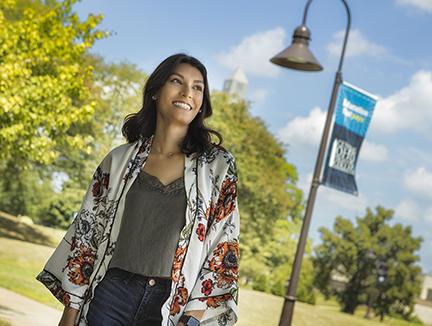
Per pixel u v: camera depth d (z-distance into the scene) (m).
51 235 20.08
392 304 20.80
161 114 3.48
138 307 3.28
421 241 21.33
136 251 3.31
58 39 11.87
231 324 3.37
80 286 3.46
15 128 11.25
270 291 20.62
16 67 10.89
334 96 10.69
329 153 10.49
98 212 3.48
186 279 3.32
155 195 3.36
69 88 11.73
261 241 21.02
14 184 20.03
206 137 3.49
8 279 16.41
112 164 3.47
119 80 19.91
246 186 21.06
